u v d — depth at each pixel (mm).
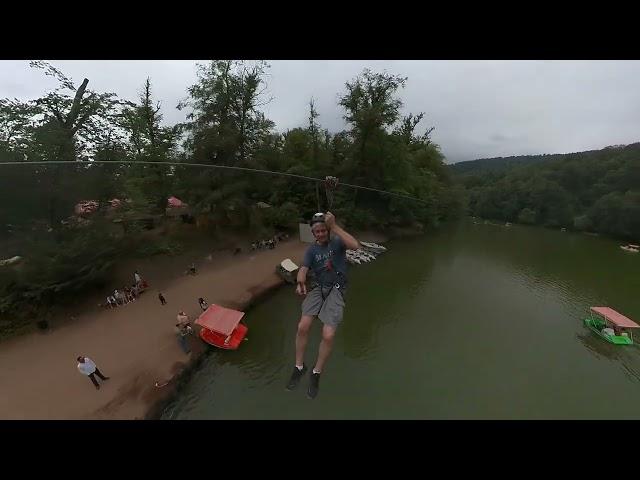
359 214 53594
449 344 26250
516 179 105750
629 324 26688
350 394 20594
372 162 53781
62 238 25891
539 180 93312
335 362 23375
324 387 20953
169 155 39156
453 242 60938
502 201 101312
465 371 23156
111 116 28281
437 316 30734
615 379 22719
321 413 19141
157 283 31203
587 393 21406
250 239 43594
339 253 4598
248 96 40594
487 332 28094
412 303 33156
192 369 21531
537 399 20859
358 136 51500
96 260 27391
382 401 20234
